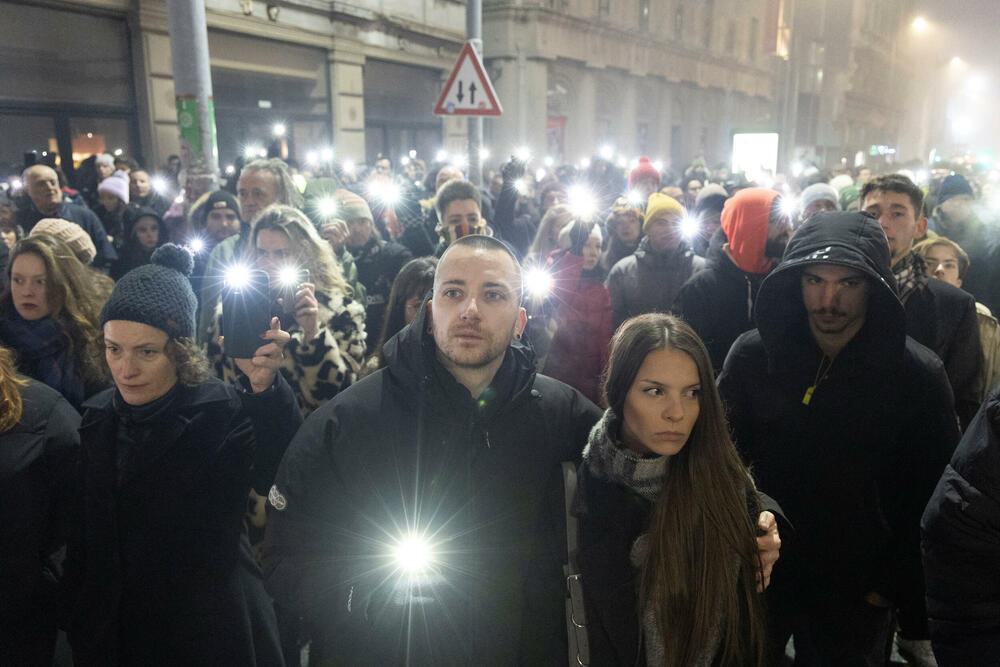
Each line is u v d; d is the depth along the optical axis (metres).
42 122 9.78
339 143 15.38
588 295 3.35
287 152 12.47
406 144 18.36
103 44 10.48
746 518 1.56
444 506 1.49
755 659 1.58
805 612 2.06
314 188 4.70
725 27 31.55
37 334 2.35
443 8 18.53
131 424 1.82
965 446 1.54
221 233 4.01
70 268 2.38
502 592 1.49
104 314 1.79
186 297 1.86
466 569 1.49
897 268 2.53
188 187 6.27
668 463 1.58
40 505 1.85
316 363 2.46
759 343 2.10
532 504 1.55
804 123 29.33
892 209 2.47
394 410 1.52
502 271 1.46
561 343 3.36
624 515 1.55
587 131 23.59
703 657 1.55
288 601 1.50
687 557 1.53
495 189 9.29
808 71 28.94
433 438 1.50
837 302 1.89
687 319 3.16
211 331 2.65
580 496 1.56
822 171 10.34
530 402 1.58
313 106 14.88
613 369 1.58
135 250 5.25
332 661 1.49
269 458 1.93
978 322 2.74
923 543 1.62
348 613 1.48
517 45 20.48
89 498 1.80
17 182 6.30
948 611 1.55
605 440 1.58
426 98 18.91
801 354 2.00
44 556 1.89
